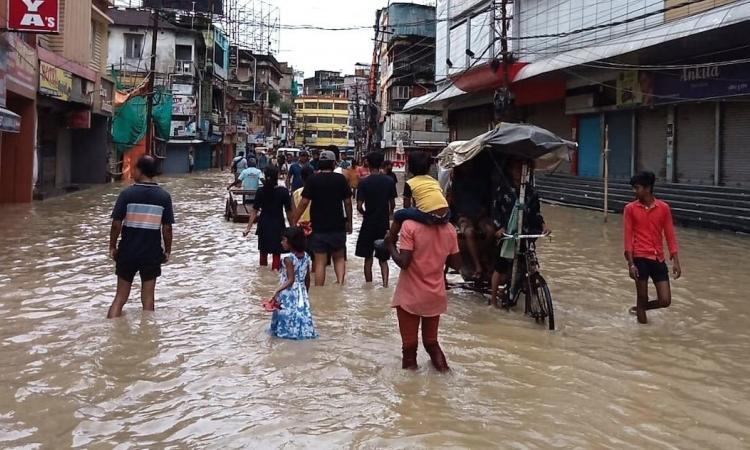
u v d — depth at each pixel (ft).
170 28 148.36
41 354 18.95
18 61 57.98
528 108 108.58
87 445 13.23
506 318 24.77
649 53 66.18
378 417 14.85
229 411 15.08
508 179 26.84
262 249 33.60
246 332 21.77
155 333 21.35
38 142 79.71
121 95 106.73
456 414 15.12
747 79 58.65
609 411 15.51
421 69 176.65
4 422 14.25
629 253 24.08
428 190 18.15
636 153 79.36
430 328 18.10
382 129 206.59
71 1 74.74
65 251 37.37
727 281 32.12
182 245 41.60
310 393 16.31
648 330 23.18
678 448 13.60
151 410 15.08
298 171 51.29
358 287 30.07
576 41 85.71
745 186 62.44
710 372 18.61
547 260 38.24
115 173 106.22
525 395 16.44
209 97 173.68
